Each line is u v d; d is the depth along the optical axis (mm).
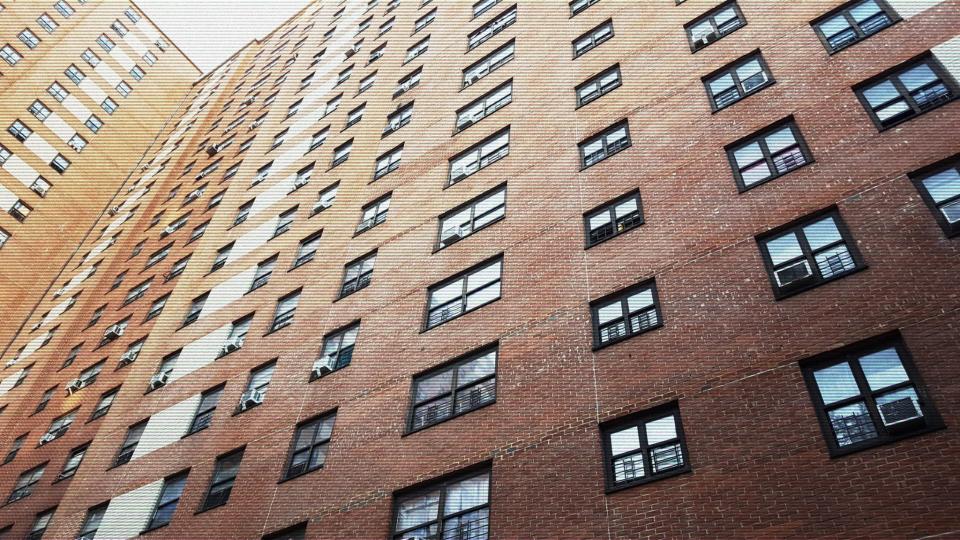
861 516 11805
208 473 23125
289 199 35094
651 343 16578
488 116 28859
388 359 21797
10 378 43312
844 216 16016
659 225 19094
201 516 21609
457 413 18672
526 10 34031
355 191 31203
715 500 13273
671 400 15281
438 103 32531
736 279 16484
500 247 22438
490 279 21781
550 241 21266
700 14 25172
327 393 22359
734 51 22531
